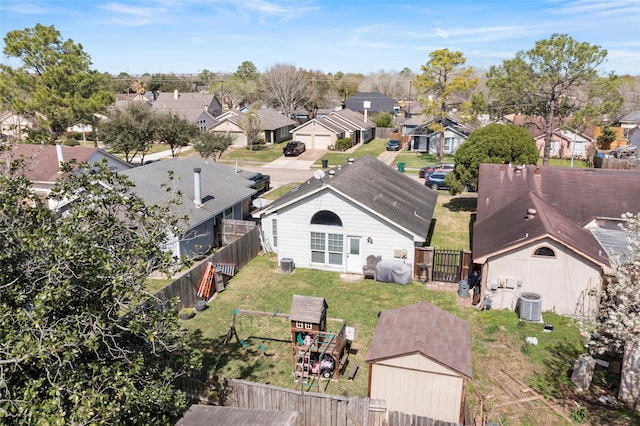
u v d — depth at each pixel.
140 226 10.39
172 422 10.77
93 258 8.28
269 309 18.41
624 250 18.16
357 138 63.94
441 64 46.62
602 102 34.53
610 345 14.03
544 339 15.83
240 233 25.05
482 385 13.34
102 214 9.86
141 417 9.38
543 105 37.91
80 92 45.81
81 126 54.84
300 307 14.04
